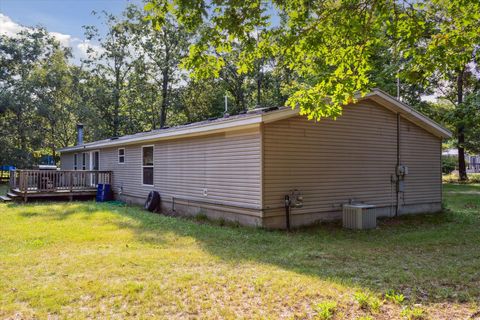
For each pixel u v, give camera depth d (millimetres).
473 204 13125
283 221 8156
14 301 3686
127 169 14344
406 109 10000
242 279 4340
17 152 25703
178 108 29641
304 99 5730
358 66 5832
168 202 11508
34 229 7719
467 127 20391
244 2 4445
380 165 9906
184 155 10758
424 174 10938
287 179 8195
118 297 3795
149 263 5020
